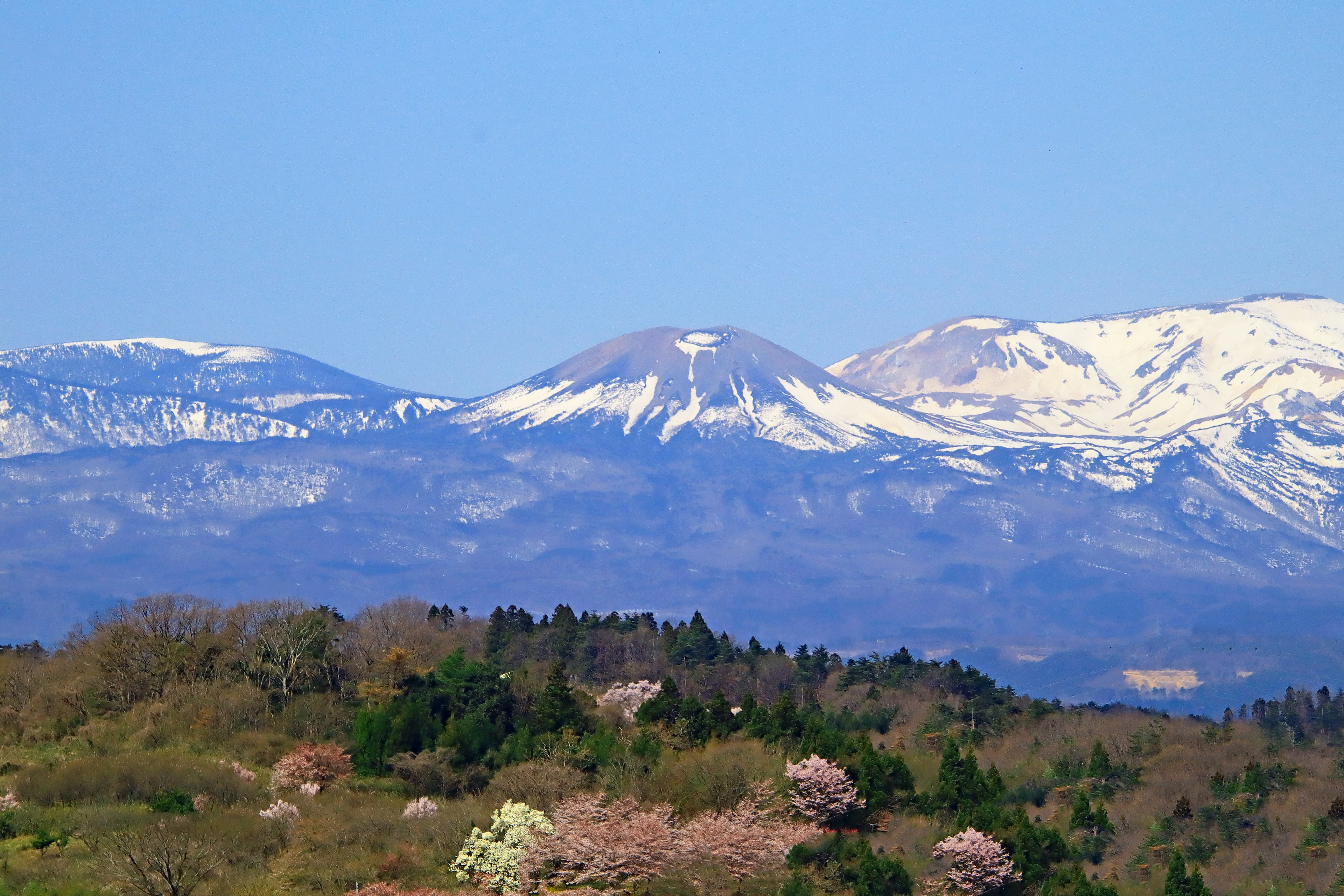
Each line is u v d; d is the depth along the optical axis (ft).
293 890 634.43
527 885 645.10
